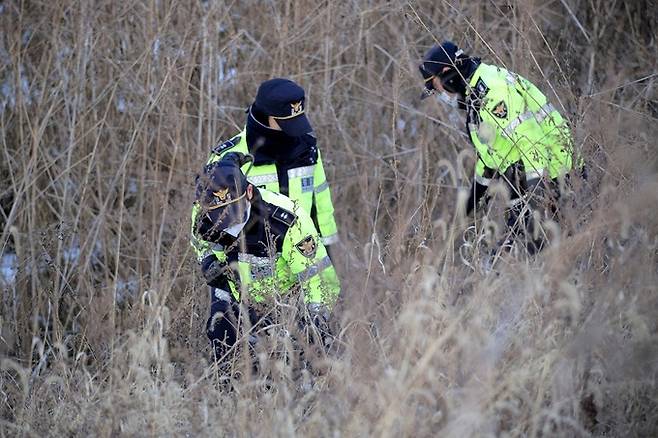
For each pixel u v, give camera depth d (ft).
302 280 46.26
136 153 68.44
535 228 45.14
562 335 40.24
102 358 49.83
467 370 38.45
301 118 50.67
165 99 66.08
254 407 40.93
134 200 71.10
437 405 37.73
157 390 41.19
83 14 69.05
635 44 75.61
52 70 70.69
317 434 37.58
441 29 74.59
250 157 48.78
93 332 51.47
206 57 69.92
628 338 41.75
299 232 46.37
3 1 71.77
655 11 76.89
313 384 44.50
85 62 68.69
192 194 58.44
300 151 51.96
